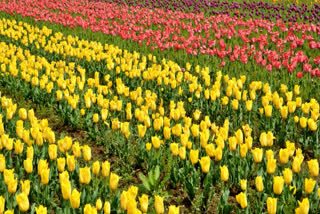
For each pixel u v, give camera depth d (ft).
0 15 61.87
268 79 27.61
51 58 36.50
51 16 60.80
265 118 20.93
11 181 11.90
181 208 14.67
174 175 15.47
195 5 70.13
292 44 34.86
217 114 23.08
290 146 14.80
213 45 37.93
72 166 13.48
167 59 34.47
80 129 22.17
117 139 18.39
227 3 70.18
